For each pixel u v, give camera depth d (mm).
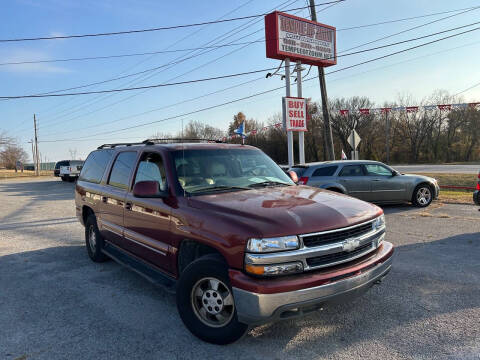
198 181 3883
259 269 2771
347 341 3189
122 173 4922
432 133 55781
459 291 4258
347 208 3334
